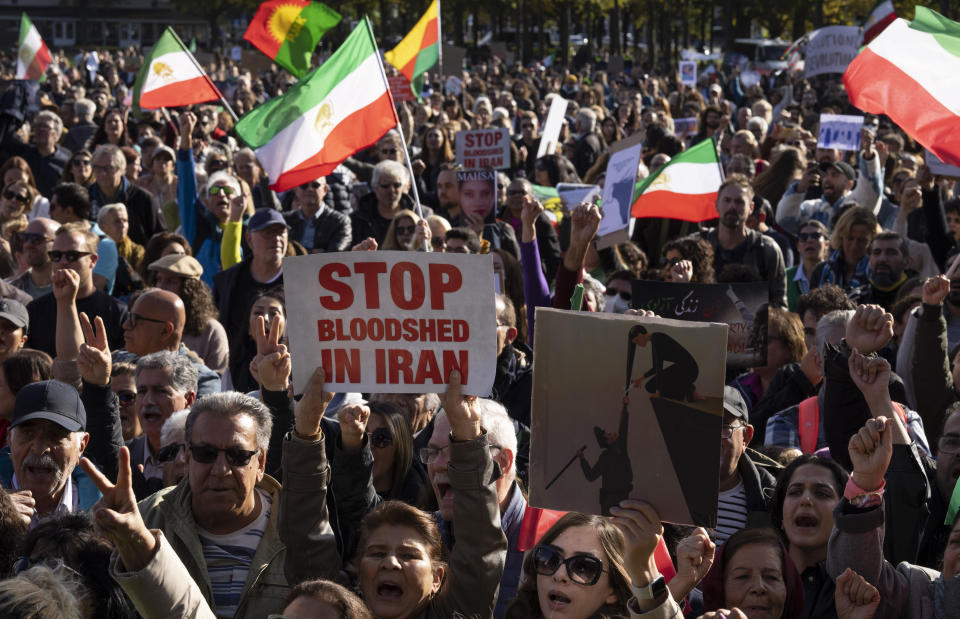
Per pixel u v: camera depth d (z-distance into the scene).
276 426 4.29
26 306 7.31
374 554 3.74
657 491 3.18
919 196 10.03
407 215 8.78
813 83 36.91
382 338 3.60
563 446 3.24
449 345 3.59
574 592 3.53
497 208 10.33
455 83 27.42
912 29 6.58
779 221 11.34
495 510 3.75
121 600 3.49
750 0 59.94
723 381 3.15
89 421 4.80
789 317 6.59
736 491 4.79
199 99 12.72
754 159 14.52
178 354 5.49
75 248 7.28
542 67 46.31
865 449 3.71
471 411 3.66
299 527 3.83
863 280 8.78
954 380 5.74
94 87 33.16
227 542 4.01
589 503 3.22
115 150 10.71
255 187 12.16
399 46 16.34
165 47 12.69
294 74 12.63
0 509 4.02
